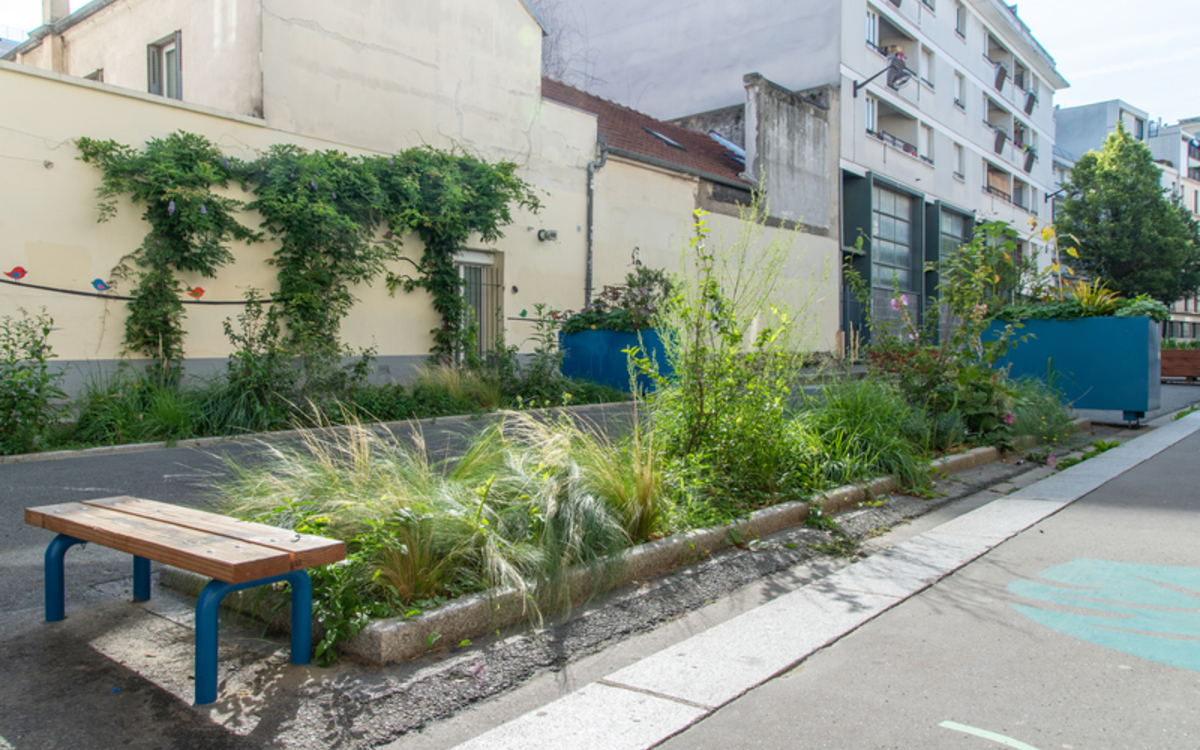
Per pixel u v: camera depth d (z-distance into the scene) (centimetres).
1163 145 5662
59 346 863
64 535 334
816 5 2228
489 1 1335
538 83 1427
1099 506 559
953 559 434
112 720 250
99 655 301
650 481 436
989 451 741
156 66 1306
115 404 805
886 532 502
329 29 1121
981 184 3141
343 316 1096
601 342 1374
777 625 341
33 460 685
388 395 1000
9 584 378
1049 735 240
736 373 540
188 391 870
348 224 1062
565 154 1477
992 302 807
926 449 684
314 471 402
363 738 243
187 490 565
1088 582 391
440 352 1255
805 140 2105
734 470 532
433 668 288
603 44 2664
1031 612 351
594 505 396
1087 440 896
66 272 870
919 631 331
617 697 273
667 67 2519
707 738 243
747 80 1958
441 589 336
